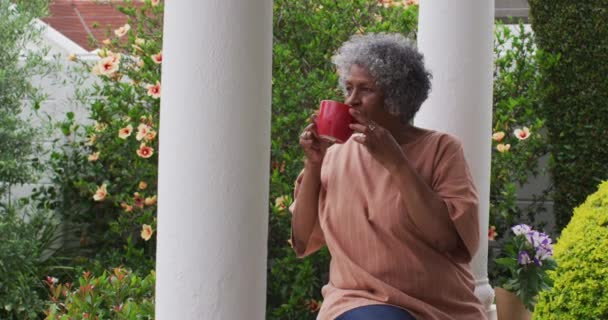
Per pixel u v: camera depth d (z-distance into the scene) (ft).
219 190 11.73
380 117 12.03
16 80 23.90
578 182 26.08
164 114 11.92
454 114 17.85
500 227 25.48
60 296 22.02
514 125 25.96
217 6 11.64
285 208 22.91
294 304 22.72
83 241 25.72
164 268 11.94
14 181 24.03
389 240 11.78
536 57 26.27
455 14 17.71
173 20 11.77
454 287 11.87
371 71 11.78
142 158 24.61
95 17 36.58
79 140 26.37
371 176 12.07
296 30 25.29
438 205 11.43
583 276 18.99
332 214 12.25
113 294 18.39
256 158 11.96
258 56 11.91
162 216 11.95
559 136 26.22
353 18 25.59
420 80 12.08
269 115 12.26
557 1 26.13
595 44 25.72
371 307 11.55
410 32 25.61
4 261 22.77
